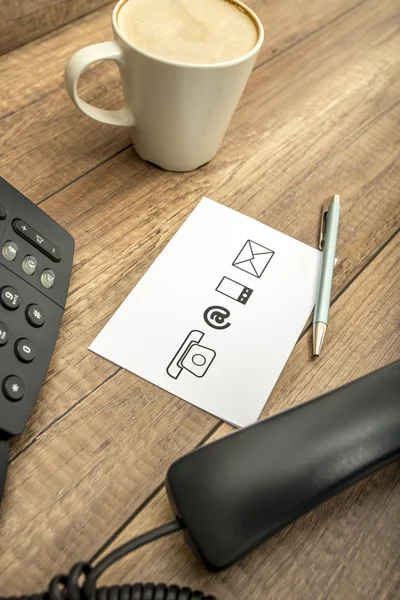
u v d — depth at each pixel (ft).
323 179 1.69
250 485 1.11
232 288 1.47
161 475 1.25
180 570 1.17
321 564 1.19
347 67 1.95
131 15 1.50
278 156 1.72
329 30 2.04
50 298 1.35
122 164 1.64
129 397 1.32
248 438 1.15
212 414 1.32
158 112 1.50
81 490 1.22
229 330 1.41
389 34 2.07
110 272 1.47
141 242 1.52
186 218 1.57
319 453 1.14
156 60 1.40
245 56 1.45
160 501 1.22
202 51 1.45
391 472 1.29
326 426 1.16
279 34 2.00
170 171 1.65
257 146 1.73
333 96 1.87
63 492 1.22
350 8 2.12
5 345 1.24
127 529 1.20
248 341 1.40
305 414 1.18
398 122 1.84
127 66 1.46
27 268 1.34
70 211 1.54
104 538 1.18
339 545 1.21
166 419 1.31
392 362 1.33
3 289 1.28
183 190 1.62
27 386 1.24
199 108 1.49
